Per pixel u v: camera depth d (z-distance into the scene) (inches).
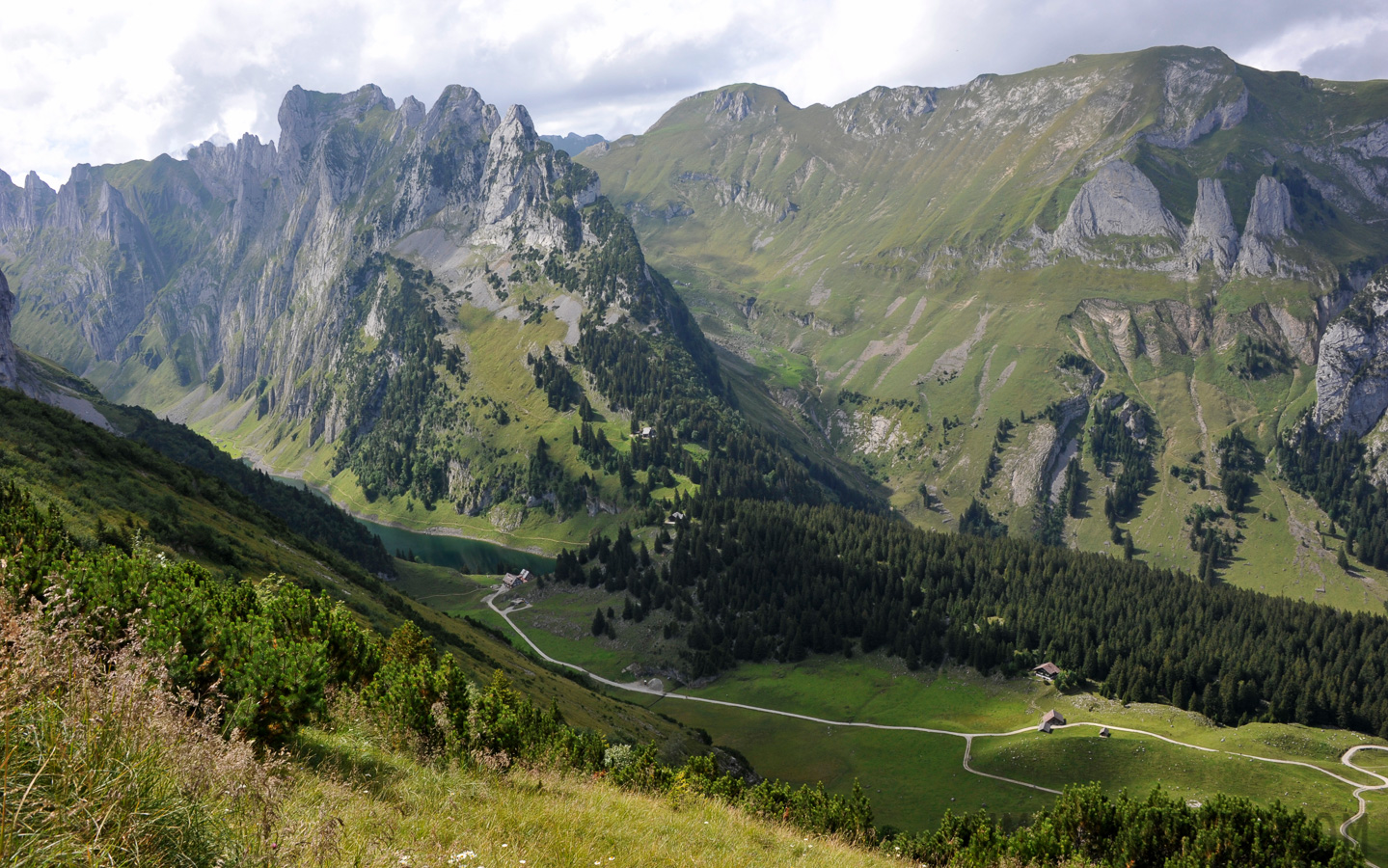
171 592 678.5
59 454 2348.7
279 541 3412.9
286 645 719.1
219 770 372.2
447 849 453.1
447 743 852.0
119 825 279.1
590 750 1536.7
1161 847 1526.8
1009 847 1579.7
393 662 1087.0
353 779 576.1
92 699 334.3
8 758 271.6
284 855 340.8
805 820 1792.6
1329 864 1390.3
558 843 546.0
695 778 1718.8
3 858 233.6
